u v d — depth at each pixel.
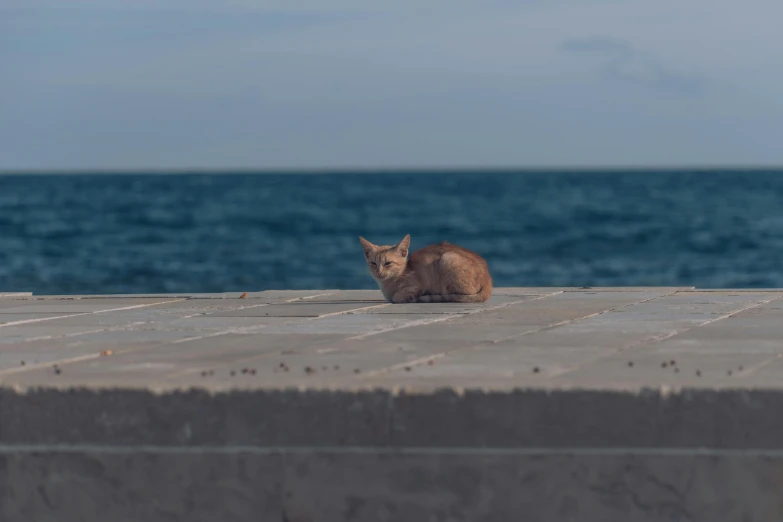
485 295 12.46
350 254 47.94
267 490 6.11
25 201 92.81
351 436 6.05
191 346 8.33
